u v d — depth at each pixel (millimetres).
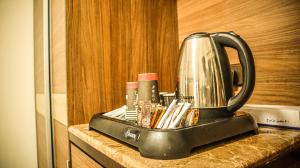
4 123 1376
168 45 1013
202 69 527
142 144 386
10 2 1395
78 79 758
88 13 782
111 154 430
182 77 561
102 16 815
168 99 645
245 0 746
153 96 593
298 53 610
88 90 777
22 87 1412
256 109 619
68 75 739
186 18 996
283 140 463
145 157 374
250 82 459
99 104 799
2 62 1375
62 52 770
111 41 837
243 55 467
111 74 833
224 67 531
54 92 901
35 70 1386
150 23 955
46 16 909
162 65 990
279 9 652
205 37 542
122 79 862
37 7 1256
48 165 939
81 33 767
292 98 626
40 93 1205
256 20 714
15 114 1396
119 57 857
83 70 769
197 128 406
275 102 668
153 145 367
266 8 686
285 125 557
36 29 1310
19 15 1413
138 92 607
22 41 1416
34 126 1432
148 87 594
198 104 520
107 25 827
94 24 795
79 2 764
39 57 1207
